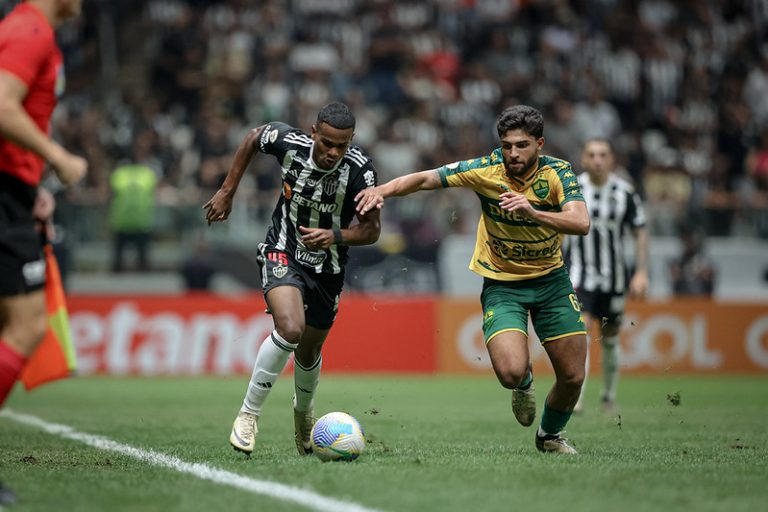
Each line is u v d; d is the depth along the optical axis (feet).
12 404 122.42
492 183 71.56
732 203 206.18
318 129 65.62
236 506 50.98
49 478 60.39
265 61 241.55
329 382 156.66
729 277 201.26
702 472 63.10
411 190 71.36
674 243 198.49
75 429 93.20
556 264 73.00
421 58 241.96
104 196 192.13
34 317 54.24
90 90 247.50
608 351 114.93
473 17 254.06
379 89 234.38
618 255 114.62
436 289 189.16
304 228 66.18
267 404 122.21
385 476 59.72
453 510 49.70
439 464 65.36
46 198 59.21
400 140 216.95
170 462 67.51
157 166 208.54
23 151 53.11
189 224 193.36
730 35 263.08
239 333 168.76
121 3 264.52
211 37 247.70
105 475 61.52
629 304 172.14
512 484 57.16
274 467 63.82
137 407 118.52
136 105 229.45
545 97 231.50
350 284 186.60
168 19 259.39
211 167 202.18
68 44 250.78
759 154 234.99
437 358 169.78
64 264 177.06
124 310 168.86
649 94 246.06
